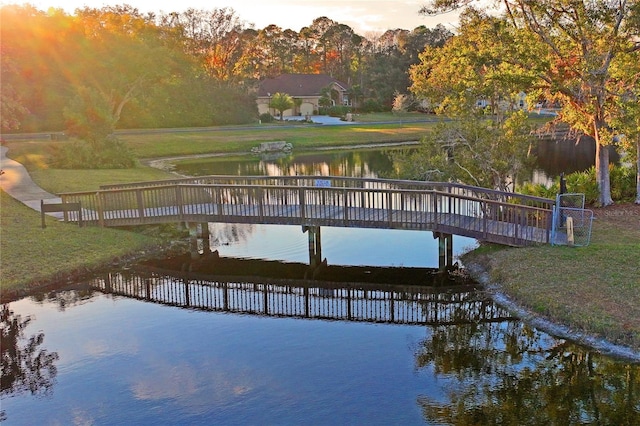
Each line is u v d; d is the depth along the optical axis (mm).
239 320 13141
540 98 22453
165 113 66500
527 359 10641
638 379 9617
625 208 19656
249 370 10547
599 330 10812
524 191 21516
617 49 18203
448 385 9789
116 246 18203
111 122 37344
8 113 29000
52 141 44219
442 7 19484
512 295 13094
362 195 16562
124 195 22688
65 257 17016
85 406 9469
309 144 54500
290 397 9508
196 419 8945
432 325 12594
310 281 15969
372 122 71062
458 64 22141
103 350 11594
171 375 10438
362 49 107375
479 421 8625
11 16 48750
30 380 10383
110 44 50281
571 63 18984
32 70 51438
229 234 21344
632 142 20078
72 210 19250
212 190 18797
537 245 15039
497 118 24391
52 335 12383
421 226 15922
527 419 8633
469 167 22812
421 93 27562
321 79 86812
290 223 17094
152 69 50844
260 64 106688
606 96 19625
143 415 9117
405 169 24531
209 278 16391
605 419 8570
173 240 19828
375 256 17891
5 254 16656
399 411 8977
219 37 88938
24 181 27734
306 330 12469
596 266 13375
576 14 18484
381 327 12555
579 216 16828
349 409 9078
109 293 15102
